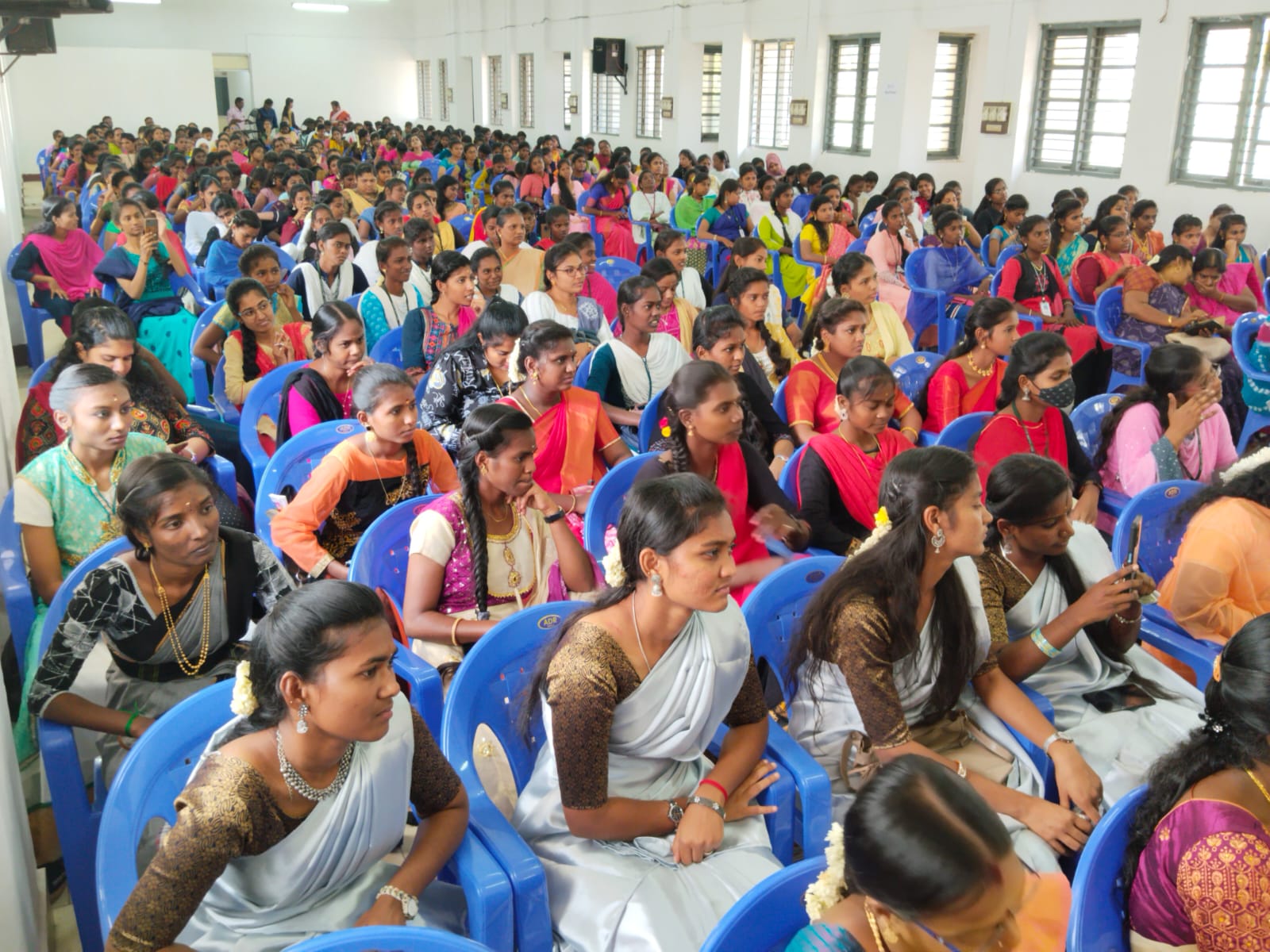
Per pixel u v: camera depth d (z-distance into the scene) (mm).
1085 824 1832
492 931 1568
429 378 3775
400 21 25594
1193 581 2359
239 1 23828
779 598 2217
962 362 3914
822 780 1854
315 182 11453
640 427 3590
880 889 1058
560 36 18219
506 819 1727
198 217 8453
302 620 1381
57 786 1936
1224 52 8312
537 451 3273
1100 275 6480
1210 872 1285
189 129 17516
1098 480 3318
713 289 7336
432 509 2342
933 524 1876
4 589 2459
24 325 6371
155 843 1639
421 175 10383
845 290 4820
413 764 1594
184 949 1367
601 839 1720
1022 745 2047
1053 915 1372
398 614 2459
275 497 3025
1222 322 5531
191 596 2100
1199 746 1394
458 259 4477
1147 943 1381
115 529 2623
